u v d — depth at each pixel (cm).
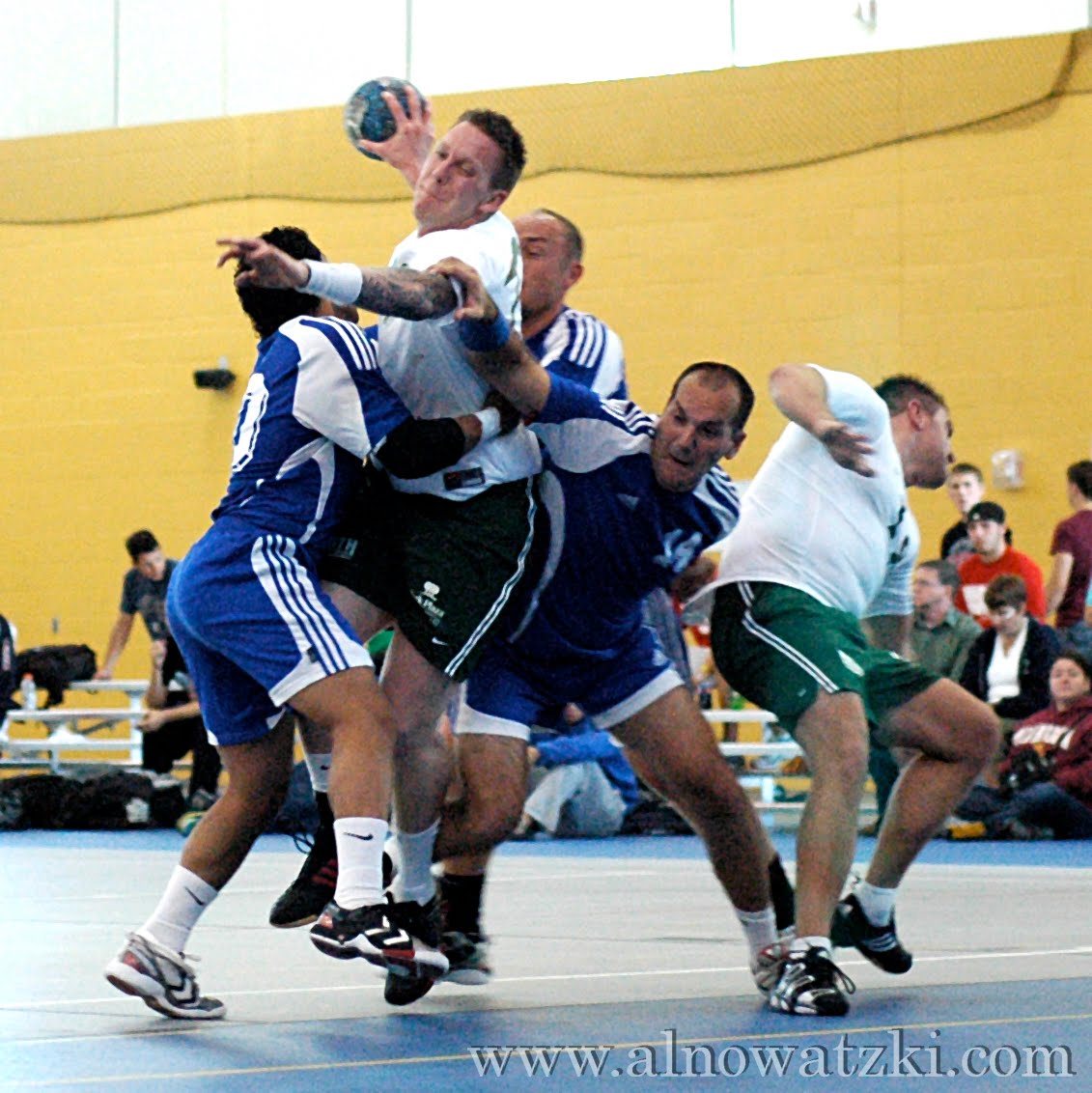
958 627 1405
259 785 510
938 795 555
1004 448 1680
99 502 1941
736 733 1606
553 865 1143
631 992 549
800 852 518
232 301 1912
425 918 544
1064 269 1669
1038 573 1465
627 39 1802
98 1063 418
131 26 1962
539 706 575
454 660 519
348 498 512
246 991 559
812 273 1744
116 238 1950
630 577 555
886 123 1722
